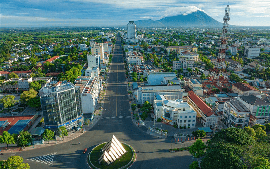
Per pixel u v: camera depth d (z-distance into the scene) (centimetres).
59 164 12069
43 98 14062
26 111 19275
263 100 16525
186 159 12419
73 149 13525
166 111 16900
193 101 19262
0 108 19862
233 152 9975
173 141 14338
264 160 9419
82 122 16650
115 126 16475
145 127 16312
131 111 19150
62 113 14838
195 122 16138
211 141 12156
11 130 15138
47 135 13662
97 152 13062
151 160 12350
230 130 12050
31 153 13125
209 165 9781
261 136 12938
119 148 12862
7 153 13125
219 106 18650
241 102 17512
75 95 15600
